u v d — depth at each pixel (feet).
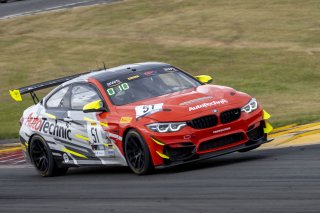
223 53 264.31
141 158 104.32
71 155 119.55
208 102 103.76
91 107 110.42
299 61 245.24
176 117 101.40
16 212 89.40
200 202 79.15
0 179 126.41
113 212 80.53
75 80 122.01
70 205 89.10
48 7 386.11
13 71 278.05
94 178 112.47
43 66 280.10
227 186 86.33
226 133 101.96
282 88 216.95
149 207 80.38
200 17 314.96
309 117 154.30
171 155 101.19
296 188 79.51
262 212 70.08
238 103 104.53
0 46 316.60
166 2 349.41
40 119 126.21
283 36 274.98
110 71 120.06
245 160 106.93
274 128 148.36
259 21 296.30
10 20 361.30
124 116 106.93
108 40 303.27
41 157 126.11
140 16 332.60
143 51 281.33
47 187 109.40
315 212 67.46
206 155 100.89
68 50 296.92
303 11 302.25
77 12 358.43
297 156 103.76
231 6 325.21
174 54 271.69
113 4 363.56
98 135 111.96
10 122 212.43
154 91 111.86
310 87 215.92
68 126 118.83
